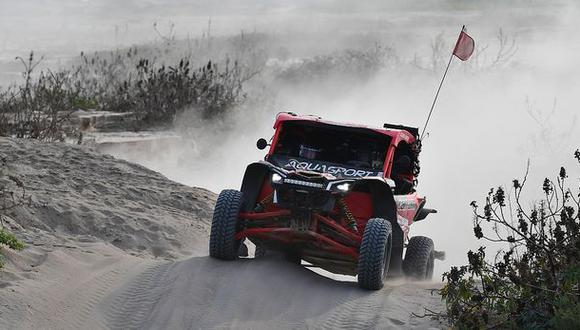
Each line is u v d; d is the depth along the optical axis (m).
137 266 23.89
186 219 30.95
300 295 22.36
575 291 20.59
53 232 26.88
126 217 28.94
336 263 25.28
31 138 41.28
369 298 22.42
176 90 59.69
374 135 26.45
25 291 20.42
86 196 30.84
